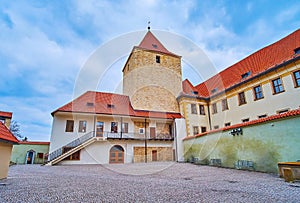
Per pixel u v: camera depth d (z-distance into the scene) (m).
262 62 14.43
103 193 3.66
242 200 3.12
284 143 6.81
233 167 9.10
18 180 5.47
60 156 12.69
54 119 14.12
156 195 3.48
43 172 7.86
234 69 17.41
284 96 11.41
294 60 10.93
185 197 3.33
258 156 7.81
